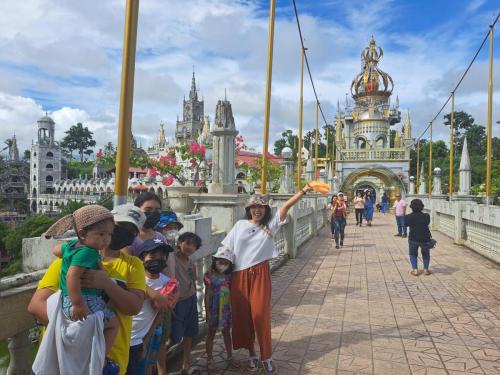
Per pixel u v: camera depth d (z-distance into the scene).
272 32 8.41
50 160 80.31
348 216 27.05
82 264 2.08
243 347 3.96
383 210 30.47
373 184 38.53
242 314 3.91
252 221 4.05
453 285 7.55
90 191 65.00
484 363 4.15
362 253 11.38
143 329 2.92
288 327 5.22
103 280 2.18
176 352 4.35
